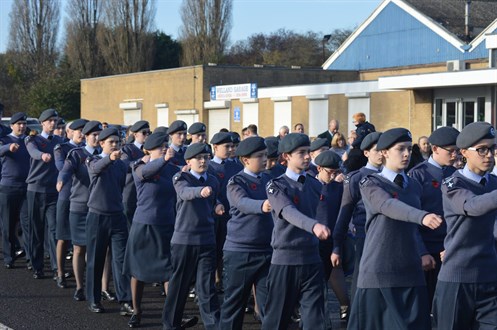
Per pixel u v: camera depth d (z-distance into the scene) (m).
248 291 7.03
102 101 47.28
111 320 8.55
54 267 10.87
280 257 6.36
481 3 48.12
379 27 46.09
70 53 66.94
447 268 5.76
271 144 8.73
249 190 6.98
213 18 64.38
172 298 7.52
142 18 66.25
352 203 7.20
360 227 7.48
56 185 10.34
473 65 38.34
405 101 29.70
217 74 39.28
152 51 67.00
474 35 44.41
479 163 5.67
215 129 38.94
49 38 69.50
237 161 9.82
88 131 9.51
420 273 5.81
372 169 7.24
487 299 5.70
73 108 56.69
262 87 39.38
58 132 12.60
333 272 8.37
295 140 6.38
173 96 41.03
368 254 5.81
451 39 41.97
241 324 7.09
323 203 7.88
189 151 7.57
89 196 9.06
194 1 64.44
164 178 8.33
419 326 5.72
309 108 34.16
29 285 10.44
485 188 5.71
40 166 10.91
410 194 5.86
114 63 66.25
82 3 66.56
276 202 6.23
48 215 10.91
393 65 45.25
